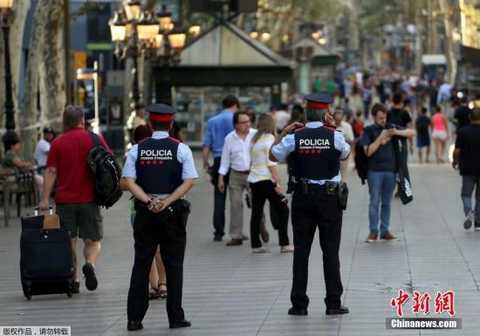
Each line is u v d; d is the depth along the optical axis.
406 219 39.16
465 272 27.34
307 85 138.25
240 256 31.47
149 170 21.75
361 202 45.75
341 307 22.45
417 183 54.34
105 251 33.16
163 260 21.81
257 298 24.55
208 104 81.31
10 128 44.53
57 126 62.75
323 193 22.33
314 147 22.36
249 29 140.75
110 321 22.62
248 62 79.69
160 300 24.95
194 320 22.36
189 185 21.69
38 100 63.34
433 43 178.25
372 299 23.97
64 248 25.22
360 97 148.25
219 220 35.12
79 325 22.31
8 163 43.16
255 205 31.84
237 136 33.81
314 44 145.50
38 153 48.19
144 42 59.75
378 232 34.56
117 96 73.19
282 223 31.73
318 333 20.70
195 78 79.44
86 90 80.00
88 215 25.58
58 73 62.88
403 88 126.00
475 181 35.56
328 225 22.41
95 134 25.88
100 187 25.34
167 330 21.53
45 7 54.78
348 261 29.50
